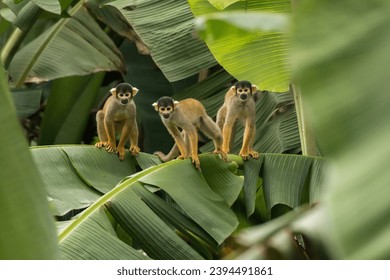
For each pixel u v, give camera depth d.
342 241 2.20
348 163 2.33
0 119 3.40
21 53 14.34
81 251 7.16
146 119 15.71
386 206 2.23
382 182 2.27
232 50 9.16
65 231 7.43
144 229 7.86
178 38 12.77
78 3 14.91
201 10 9.67
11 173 3.37
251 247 4.64
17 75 14.00
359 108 2.40
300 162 9.41
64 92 15.63
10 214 3.34
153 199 8.23
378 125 2.38
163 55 12.69
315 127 2.39
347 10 2.50
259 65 9.45
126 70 14.55
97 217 7.70
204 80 13.47
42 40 14.38
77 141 15.80
